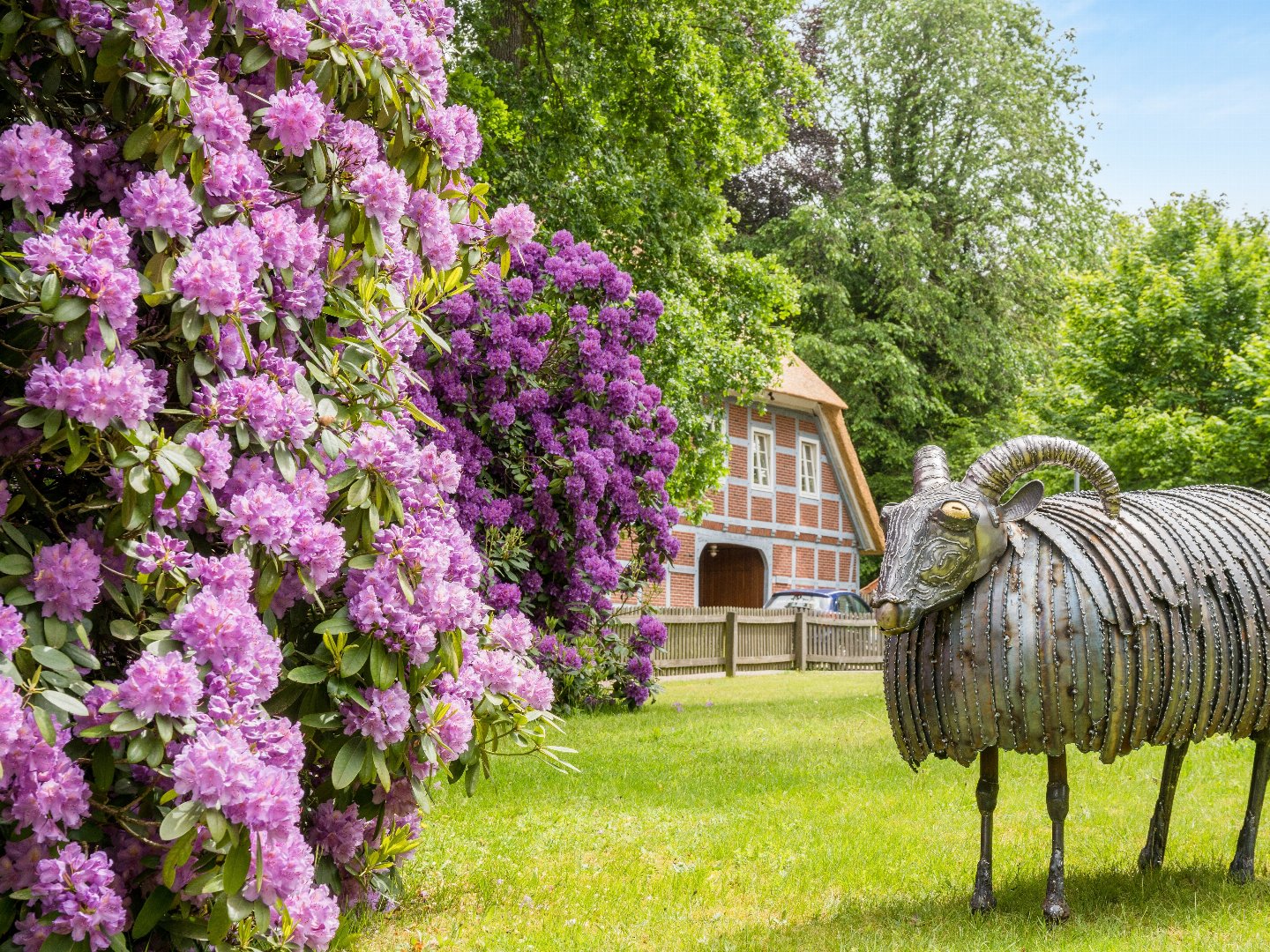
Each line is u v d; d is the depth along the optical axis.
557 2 18.20
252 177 3.98
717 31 21.73
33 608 3.46
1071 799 8.60
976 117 47.75
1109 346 23.59
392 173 4.39
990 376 48.06
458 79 17.53
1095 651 5.09
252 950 3.79
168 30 3.70
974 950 4.76
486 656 5.25
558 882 6.27
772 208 49.41
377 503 4.34
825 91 23.81
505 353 11.63
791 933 5.29
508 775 9.91
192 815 3.35
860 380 44.34
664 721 14.46
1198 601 5.32
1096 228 47.72
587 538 12.64
